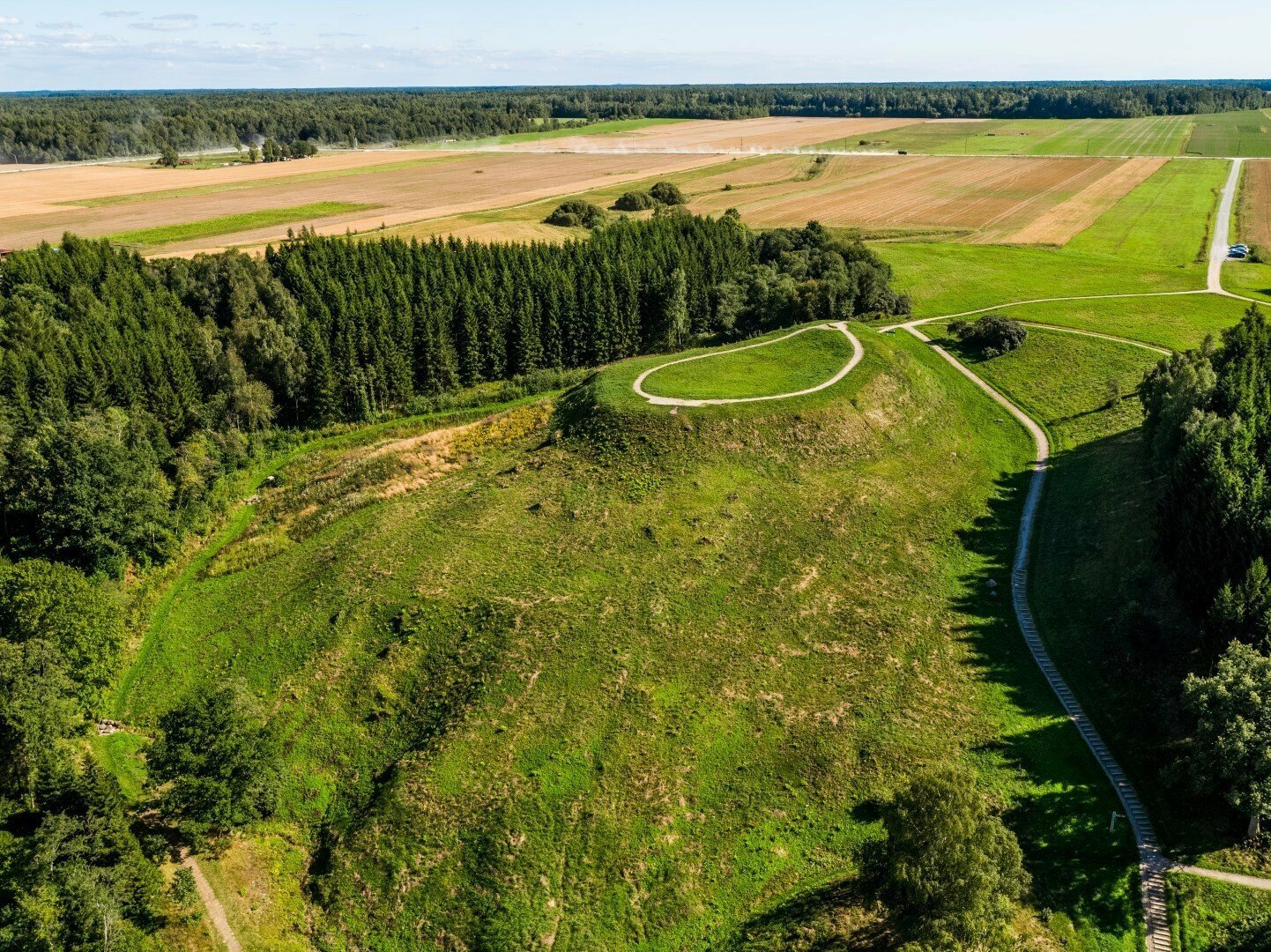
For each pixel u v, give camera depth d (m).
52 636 55.72
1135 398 97.06
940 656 60.31
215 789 46.31
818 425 82.56
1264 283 134.50
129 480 73.56
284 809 51.28
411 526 73.25
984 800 49.06
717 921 44.75
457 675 57.62
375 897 46.06
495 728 53.38
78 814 45.38
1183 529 60.41
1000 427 94.50
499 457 84.88
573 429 83.94
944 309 127.31
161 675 61.81
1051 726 54.69
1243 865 44.94
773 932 43.88
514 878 46.25
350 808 51.25
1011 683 58.31
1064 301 127.94
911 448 85.38
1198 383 75.00
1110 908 43.84
